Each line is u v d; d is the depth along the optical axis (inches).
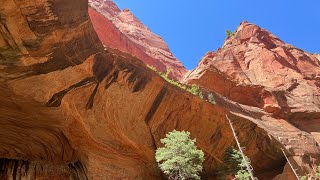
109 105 600.7
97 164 614.5
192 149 617.9
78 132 585.0
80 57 520.7
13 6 402.0
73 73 521.0
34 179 578.2
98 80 567.5
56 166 607.5
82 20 502.9
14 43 431.8
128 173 652.1
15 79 469.4
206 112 782.5
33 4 418.9
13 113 530.6
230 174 772.0
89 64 542.3
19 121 547.8
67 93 530.6
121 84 612.7
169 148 625.0
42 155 600.4
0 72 453.7
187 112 748.6
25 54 447.8
